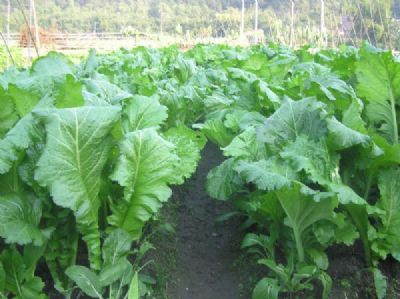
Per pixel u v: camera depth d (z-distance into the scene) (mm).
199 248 4402
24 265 2928
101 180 3260
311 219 3361
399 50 17203
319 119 3770
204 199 5336
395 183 3594
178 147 3975
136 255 3785
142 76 7312
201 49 12352
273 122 3809
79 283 2979
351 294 3627
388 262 3852
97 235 3098
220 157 6504
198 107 6586
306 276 3334
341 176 3854
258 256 4039
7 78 4254
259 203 3678
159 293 3605
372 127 4500
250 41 29047
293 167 3389
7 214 2799
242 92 5523
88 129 2912
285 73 7605
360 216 3609
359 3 20219
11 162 2781
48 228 2961
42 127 2971
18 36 20516
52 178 2787
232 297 3770
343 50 11047
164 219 4590
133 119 3932
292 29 21672
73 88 3236
